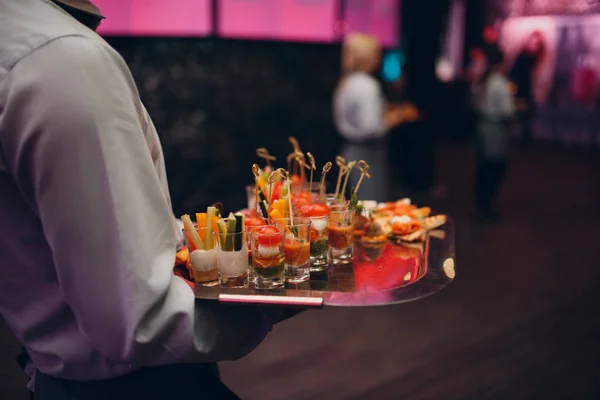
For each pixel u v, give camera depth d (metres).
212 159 4.02
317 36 4.59
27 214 0.85
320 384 2.48
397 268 1.25
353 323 3.09
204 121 3.95
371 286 1.11
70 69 0.79
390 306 3.31
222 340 0.95
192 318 0.89
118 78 0.84
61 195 0.80
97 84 0.81
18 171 0.81
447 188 6.60
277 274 1.10
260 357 2.72
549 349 2.77
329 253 1.31
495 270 3.89
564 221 5.17
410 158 6.29
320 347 2.82
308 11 4.47
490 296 3.43
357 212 1.49
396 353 2.75
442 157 8.94
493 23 10.52
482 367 2.62
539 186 6.72
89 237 0.81
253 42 4.16
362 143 3.92
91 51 0.81
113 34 3.48
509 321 3.08
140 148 0.85
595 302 3.31
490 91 4.89
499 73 4.93
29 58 0.79
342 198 1.53
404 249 1.43
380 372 2.58
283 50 4.34
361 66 3.87
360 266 1.27
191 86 3.85
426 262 1.22
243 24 4.09
